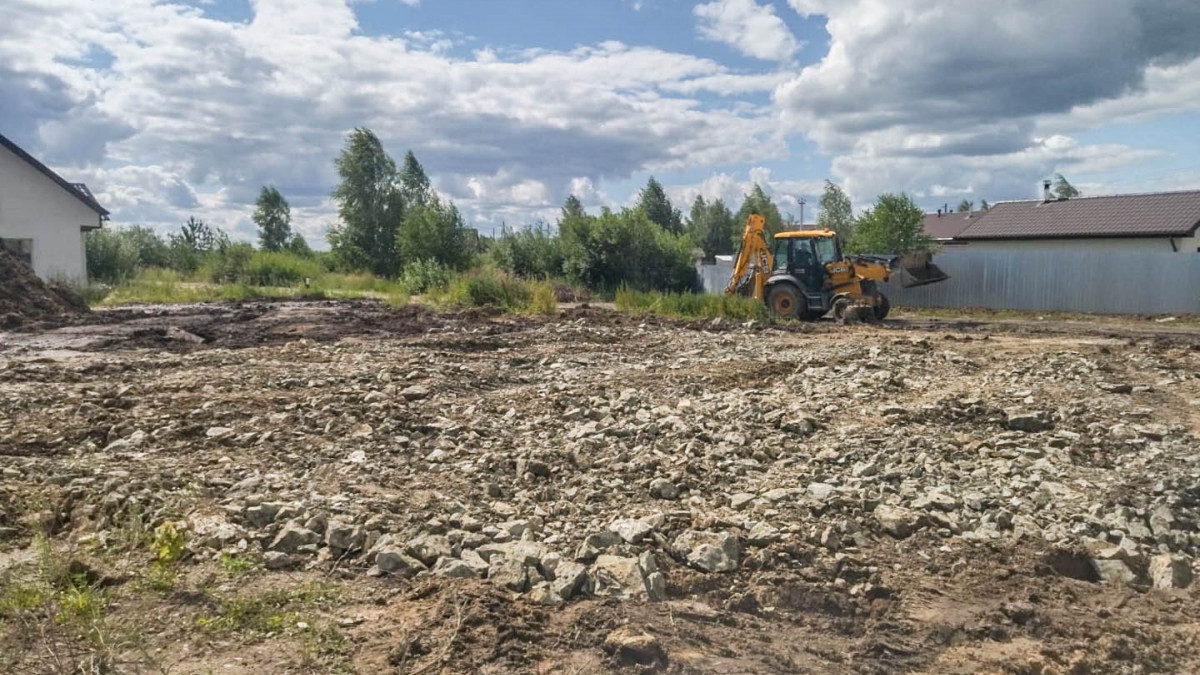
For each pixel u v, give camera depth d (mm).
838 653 3752
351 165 46438
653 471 6223
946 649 3846
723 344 13930
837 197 53688
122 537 4539
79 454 6512
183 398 8461
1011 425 7688
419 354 12180
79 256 28359
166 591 3951
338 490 5535
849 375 10297
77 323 17719
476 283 22500
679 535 4934
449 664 3373
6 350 13008
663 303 20703
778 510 5438
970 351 12602
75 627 3488
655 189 56875
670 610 4027
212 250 44406
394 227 46750
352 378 9789
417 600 3996
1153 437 7223
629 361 11961
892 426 7691
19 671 3162
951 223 47344
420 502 5371
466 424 7520
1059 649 3869
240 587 4066
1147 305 24062
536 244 35281
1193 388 9180
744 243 21875
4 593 3811
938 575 4676
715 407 8391
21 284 19578
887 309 21062
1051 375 9906
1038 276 25516
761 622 4027
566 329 15883
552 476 6141
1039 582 4598
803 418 7695
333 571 4281
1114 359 11305
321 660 3379
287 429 7156
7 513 4926
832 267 20188
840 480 6188
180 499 5238
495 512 5289
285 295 29188
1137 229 32156
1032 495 5930
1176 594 4559
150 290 27719
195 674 3223
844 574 4559
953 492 5957
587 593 4172
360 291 32656
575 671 3402
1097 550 5031
